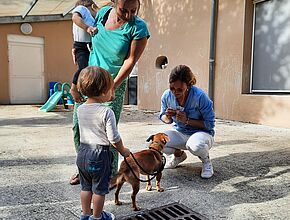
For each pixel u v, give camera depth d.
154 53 8.60
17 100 11.91
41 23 12.05
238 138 4.56
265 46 5.95
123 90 2.40
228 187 2.54
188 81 2.62
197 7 7.17
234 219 1.97
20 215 2.01
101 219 1.86
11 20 11.30
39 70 12.27
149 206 2.17
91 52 2.44
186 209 2.12
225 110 6.64
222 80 6.66
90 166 1.78
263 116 5.84
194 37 7.30
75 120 2.47
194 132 2.84
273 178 2.77
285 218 1.99
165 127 5.63
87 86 1.81
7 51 11.52
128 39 2.18
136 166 2.08
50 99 9.41
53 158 3.44
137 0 2.10
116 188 2.21
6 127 5.71
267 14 5.88
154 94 8.71
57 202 2.22
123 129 5.43
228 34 6.46
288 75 5.58
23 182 2.64
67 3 9.53
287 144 4.14
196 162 3.27
